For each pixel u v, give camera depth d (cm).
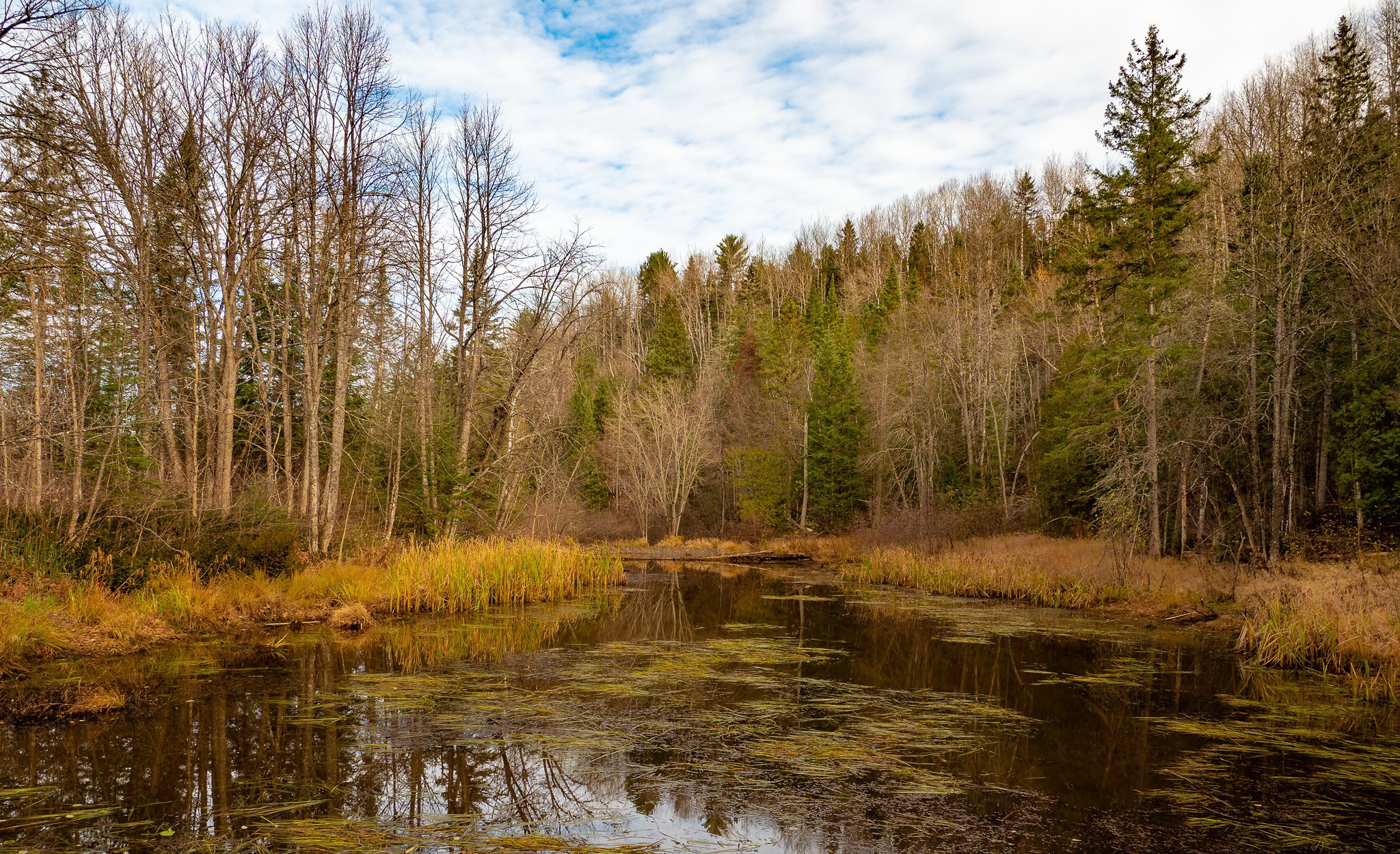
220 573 1554
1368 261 2044
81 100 1639
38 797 637
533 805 658
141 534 1491
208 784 680
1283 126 2062
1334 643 1291
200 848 548
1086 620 1811
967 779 745
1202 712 1007
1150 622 1769
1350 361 2325
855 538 3775
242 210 1903
